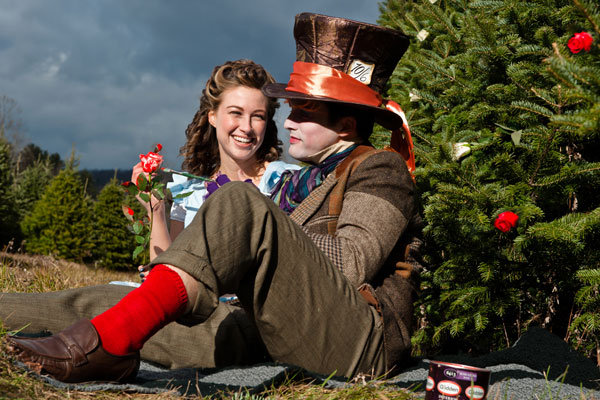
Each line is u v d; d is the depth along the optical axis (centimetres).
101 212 2155
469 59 288
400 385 175
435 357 232
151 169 252
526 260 271
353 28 221
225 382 168
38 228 2127
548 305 293
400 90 393
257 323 171
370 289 184
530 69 266
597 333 266
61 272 482
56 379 138
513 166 256
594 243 250
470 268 277
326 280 170
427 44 388
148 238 256
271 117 305
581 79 140
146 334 145
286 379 160
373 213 188
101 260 2112
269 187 284
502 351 224
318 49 226
